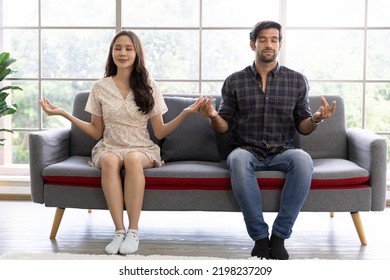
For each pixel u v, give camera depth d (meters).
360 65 4.83
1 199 4.88
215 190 3.45
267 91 3.67
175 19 4.87
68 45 4.91
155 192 3.46
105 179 3.38
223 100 3.78
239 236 3.81
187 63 4.88
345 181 3.43
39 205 4.68
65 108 4.97
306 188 3.28
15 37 4.94
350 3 4.81
